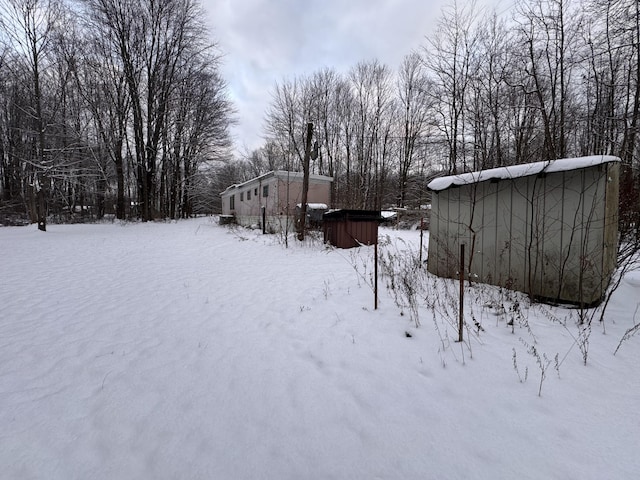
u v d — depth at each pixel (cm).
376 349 269
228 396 209
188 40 2105
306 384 221
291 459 155
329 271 596
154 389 219
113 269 637
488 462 148
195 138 2481
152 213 2148
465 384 211
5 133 1934
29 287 495
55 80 1580
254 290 478
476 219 447
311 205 1377
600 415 176
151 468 151
